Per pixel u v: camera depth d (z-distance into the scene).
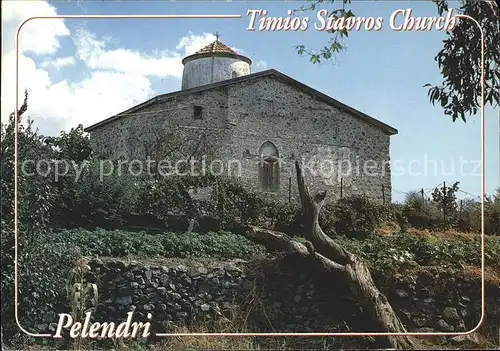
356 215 12.32
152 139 13.66
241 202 12.21
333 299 9.20
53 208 11.05
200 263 9.50
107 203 11.62
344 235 11.86
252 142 14.00
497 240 11.36
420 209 12.95
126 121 14.06
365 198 12.66
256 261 9.65
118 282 8.99
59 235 9.82
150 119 13.84
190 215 12.09
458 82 8.92
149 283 9.05
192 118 13.88
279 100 14.30
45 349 8.04
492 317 9.27
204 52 17.08
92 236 9.94
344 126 14.38
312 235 9.65
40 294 8.31
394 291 9.27
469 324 9.20
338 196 13.96
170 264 9.36
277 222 12.11
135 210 11.97
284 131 14.12
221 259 9.96
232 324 8.89
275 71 14.30
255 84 14.27
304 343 8.50
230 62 17.14
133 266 9.09
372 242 10.83
